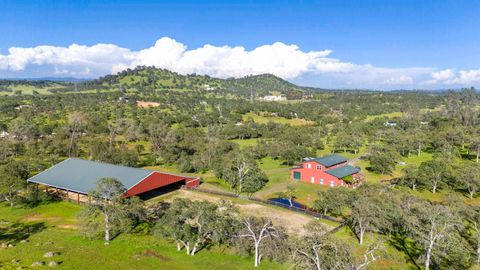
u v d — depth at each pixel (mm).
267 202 63812
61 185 61438
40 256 38438
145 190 61438
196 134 128000
